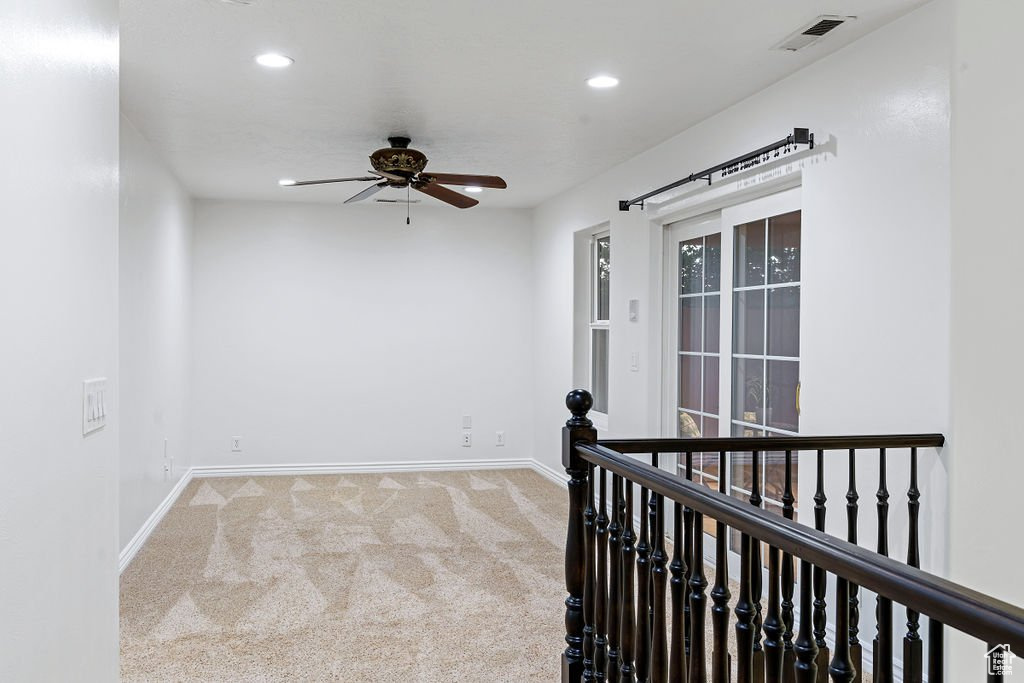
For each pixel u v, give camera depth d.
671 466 4.86
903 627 2.78
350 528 5.04
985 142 2.56
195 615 3.45
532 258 7.37
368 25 2.93
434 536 4.84
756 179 3.74
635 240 5.09
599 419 5.95
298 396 7.01
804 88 3.39
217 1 2.72
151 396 4.92
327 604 3.60
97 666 1.92
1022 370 2.50
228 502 5.80
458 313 7.28
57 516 1.63
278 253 6.97
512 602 3.64
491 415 7.34
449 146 4.85
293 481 6.65
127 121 4.22
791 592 2.60
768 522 1.38
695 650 1.66
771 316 3.82
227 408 6.88
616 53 3.22
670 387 4.86
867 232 3.01
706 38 3.04
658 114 4.11
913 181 2.78
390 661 2.96
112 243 2.03
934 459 2.68
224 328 6.87
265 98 3.85
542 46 3.14
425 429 7.23
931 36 2.70
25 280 1.45
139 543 4.51
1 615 1.36
